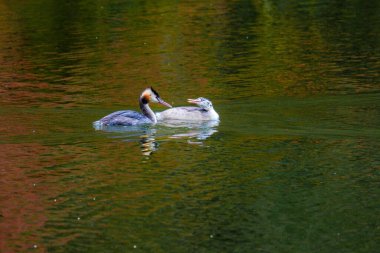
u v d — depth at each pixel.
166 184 17.16
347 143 19.75
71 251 14.05
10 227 15.05
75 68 29.94
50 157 18.88
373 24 36.38
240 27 36.88
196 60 30.80
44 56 32.06
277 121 21.91
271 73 28.38
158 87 26.84
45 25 38.03
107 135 20.61
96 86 27.06
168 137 20.50
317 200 16.23
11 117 22.44
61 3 43.59
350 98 24.31
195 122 22.00
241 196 16.47
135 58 31.39
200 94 25.66
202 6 42.22
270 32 35.59
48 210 15.88
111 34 35.84
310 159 18.59
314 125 21.41
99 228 14.99
